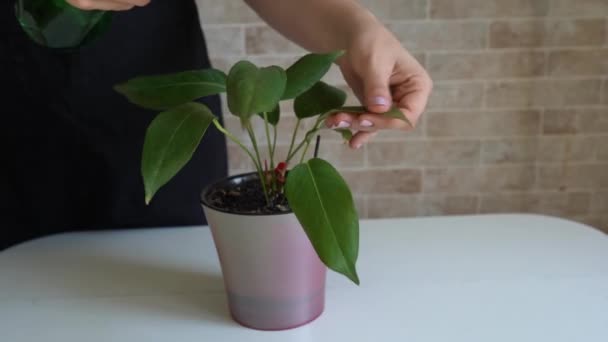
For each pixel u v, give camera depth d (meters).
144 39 1.16
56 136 1.12
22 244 1.07
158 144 0.74
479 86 1.54
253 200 0.86
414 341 0.85
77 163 1.13
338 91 0.87
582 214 1.64
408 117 0.89
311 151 1.57
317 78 0.76
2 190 1.13
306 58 0.77
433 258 1.01
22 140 1.12
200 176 1.17
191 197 1.16
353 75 0.91
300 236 0.83
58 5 0.81
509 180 1.61
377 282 0.96
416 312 0.90
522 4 1.49
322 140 1.57
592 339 0.85
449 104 1.55
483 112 1.56
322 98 0.86
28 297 0.94
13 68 1.10
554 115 1.57
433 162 1.59
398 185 1.61
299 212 0.76
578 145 1.59
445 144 1.58
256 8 0.99
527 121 1.57
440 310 0.90
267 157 1.57
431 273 0.98
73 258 1.03
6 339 0.86
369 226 1.11
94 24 0.84
